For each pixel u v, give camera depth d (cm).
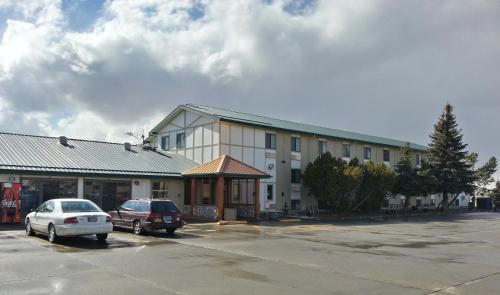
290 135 3931
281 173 3809
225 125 3397
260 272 1123
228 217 2898
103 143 3462
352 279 1066
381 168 4094
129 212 2056
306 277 1076
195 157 3550
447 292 962
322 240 1928
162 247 1555
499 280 1105
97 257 1288
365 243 1852
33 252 1363
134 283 960
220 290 917
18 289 888
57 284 935
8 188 2289
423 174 4844
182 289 917
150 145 3962
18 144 2811
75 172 2605
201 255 1382
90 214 1590
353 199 4038
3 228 2106
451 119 5353
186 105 3634
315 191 3781
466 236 2323
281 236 2061
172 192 3178
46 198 2531
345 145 4516
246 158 3525
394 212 4647
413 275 1139
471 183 5472
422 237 2200
